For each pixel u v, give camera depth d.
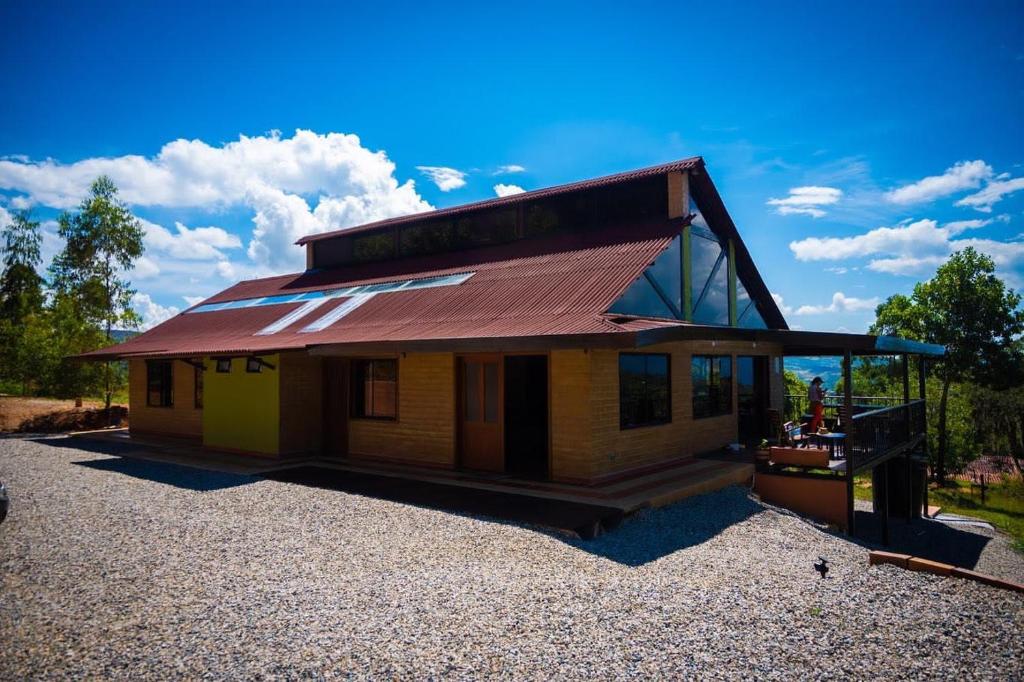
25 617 5.12
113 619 5.10
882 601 6.12
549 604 5.55
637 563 6.93
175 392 18.50
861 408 16.38
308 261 22.83
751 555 7.63
